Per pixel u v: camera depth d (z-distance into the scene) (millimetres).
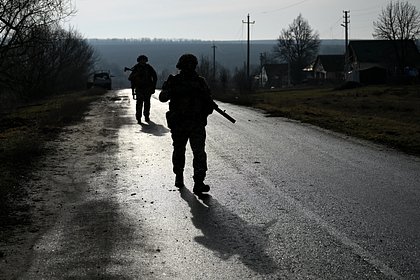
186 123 7750
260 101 29609
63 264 4945
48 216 6586
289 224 6148
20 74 34188
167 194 7688
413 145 11891
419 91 42062
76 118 18719
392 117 19938
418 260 4949
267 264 4891
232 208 6887
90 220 6402
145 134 14375
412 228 5930
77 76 58188
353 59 80375
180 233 5859
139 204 7141
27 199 7414
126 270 4777
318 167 9672
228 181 8500
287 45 101062
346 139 13469
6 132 14852
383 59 76562
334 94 42062
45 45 31094
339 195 7520
